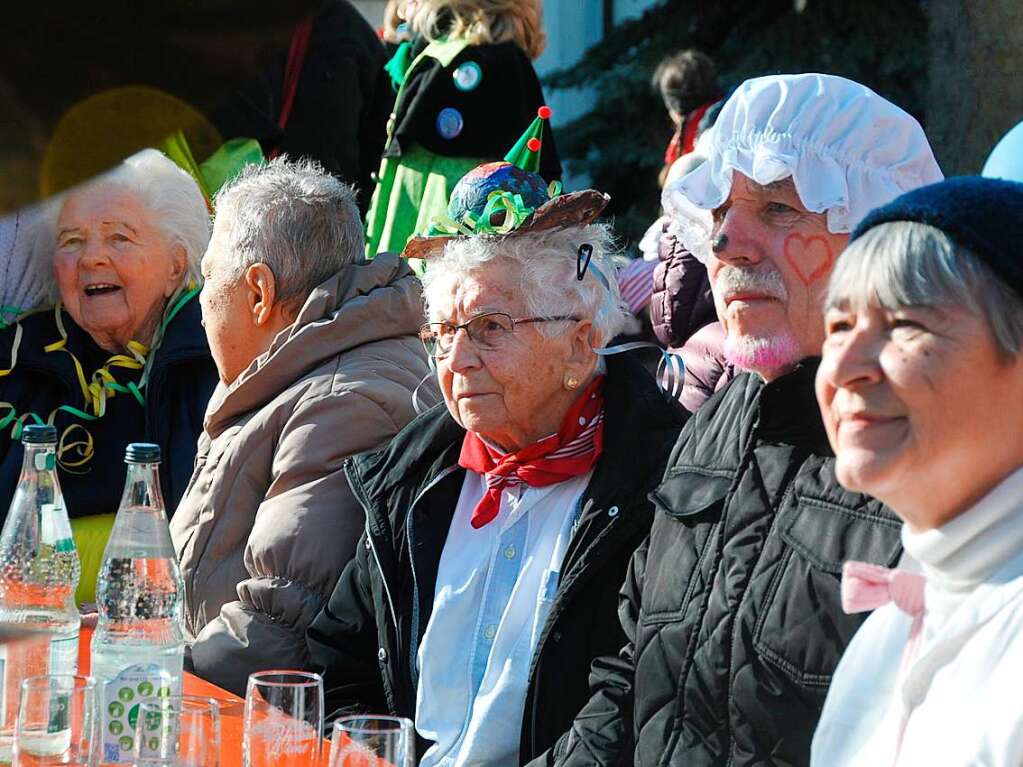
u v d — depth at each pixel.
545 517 7.39
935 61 16.62
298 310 9.16
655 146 19.59
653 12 20.14
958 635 3.95
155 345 10.47
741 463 5.67
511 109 12.27
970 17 16.12
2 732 6.14
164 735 4.93
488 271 7.32
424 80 12.22
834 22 18.39
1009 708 3.74
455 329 7.43
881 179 5.99
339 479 8.43
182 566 8.93
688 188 6.26
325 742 6.10
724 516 5.63
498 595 7.34
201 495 9.03
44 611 6.86
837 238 5.98
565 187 20.44
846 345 4.09
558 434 7.39
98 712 5.29
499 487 7.48
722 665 5.38
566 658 6.87
